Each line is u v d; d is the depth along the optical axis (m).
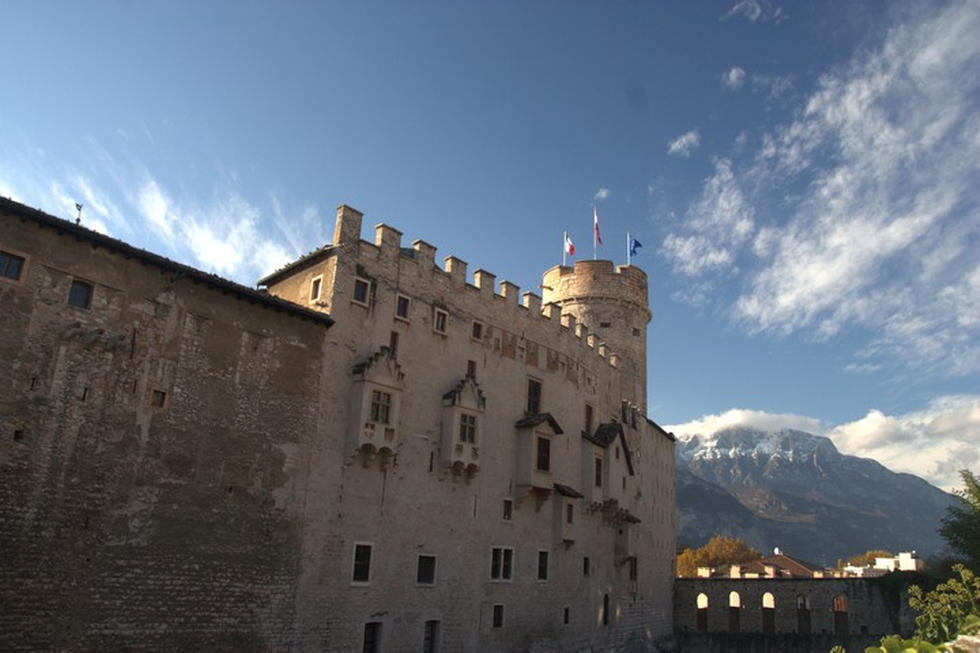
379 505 39.69
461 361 46.97
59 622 26.89
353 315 40.56
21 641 25.86
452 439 43.72
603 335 69.38
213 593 31.61
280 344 36.59
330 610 36.16
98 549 28.34
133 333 30.88
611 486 59.59
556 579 52.03
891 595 71.19
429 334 45.09
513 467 49.47
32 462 27.06
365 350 40.84
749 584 77.31
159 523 30.33
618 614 61.56
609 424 62.31
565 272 73.00
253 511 33.78
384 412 40.09
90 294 29.91
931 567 86.62
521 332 52.84
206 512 32.00
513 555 48.12
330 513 37.16
